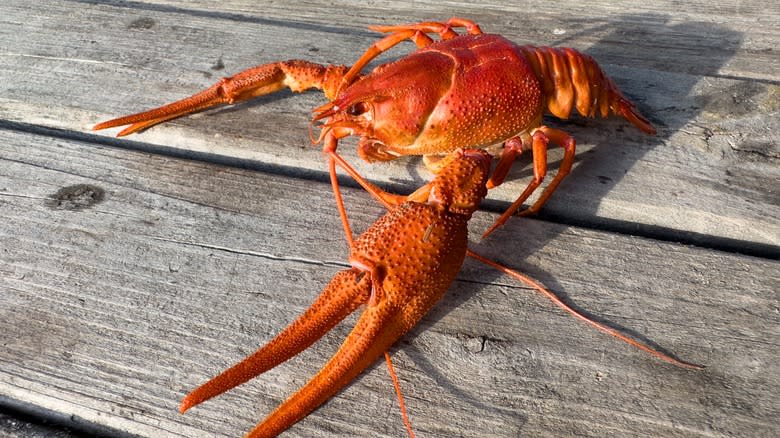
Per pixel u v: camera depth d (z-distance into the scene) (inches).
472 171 8.6
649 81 11.2
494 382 8.1
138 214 9.6
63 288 8.9
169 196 9.8
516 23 12.5
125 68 11.7
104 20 12.7
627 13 12.6
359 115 9.3
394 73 9.1
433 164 9.5
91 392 8.2
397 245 8.0
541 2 13.0
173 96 11.2
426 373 8.1
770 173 9.8
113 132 10.8
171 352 8.4
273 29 12.4
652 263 8.9
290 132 10.5
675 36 12.1
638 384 8.0
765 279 8.7
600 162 10.0
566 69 9.6
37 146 10.5
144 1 13.3
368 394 8.0
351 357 7.7
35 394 8.2
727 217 9.4
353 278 7.9
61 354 8.4
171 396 8.1
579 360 8.2
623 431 7.7
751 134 10.3
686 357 8.2
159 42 12.2
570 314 8.5
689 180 9.8
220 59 11.9
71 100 11.2
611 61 11.7
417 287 7.9
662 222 9.5
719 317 8.4
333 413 7.9
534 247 9.1
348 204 9.6
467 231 8.9
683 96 10.9
